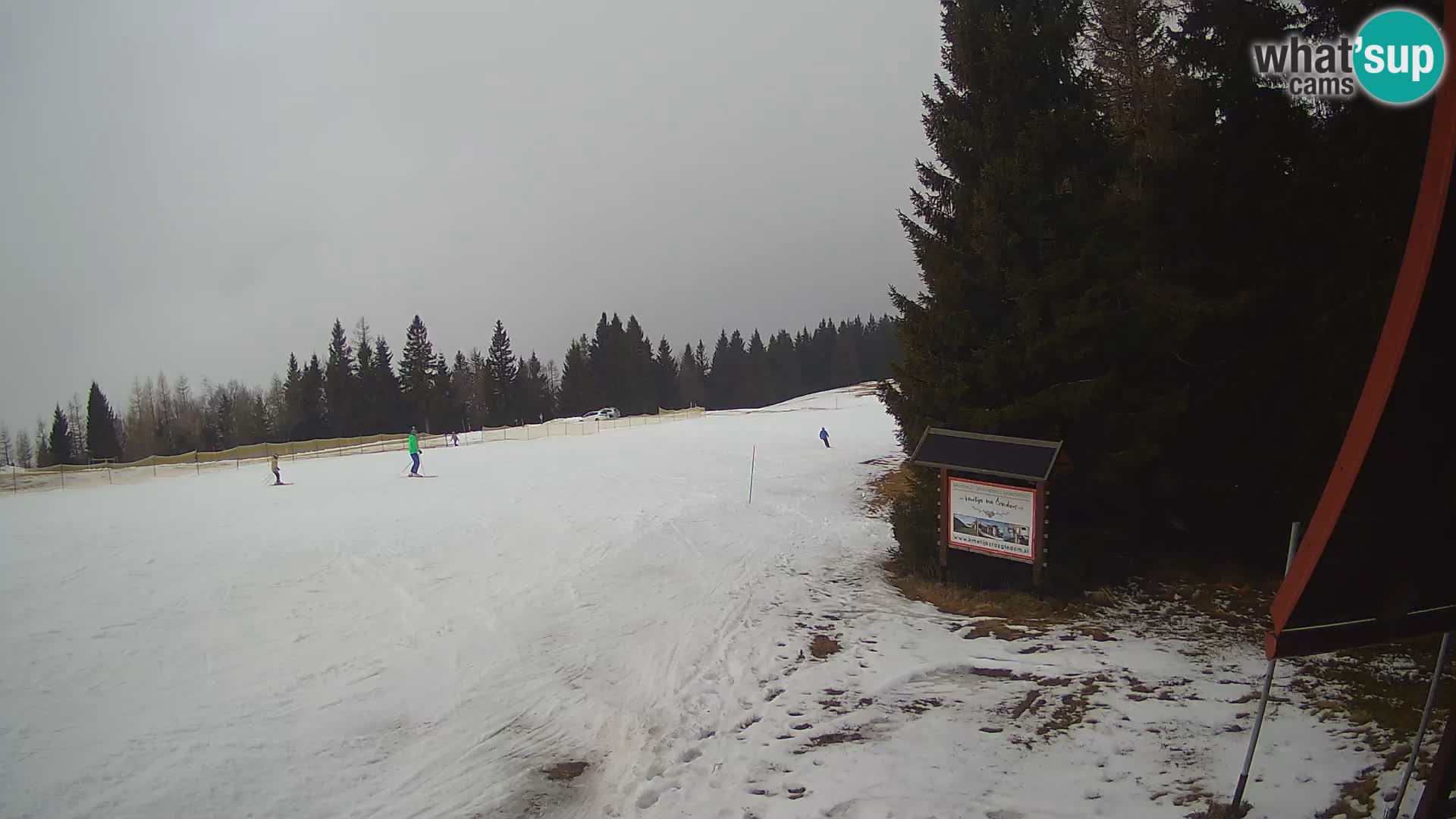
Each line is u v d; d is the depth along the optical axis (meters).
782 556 16.69
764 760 7.33
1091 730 7.44
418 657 10.66
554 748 7.97
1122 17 17.69
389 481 29.34
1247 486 12.49
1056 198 12.80
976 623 11.42
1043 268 12.95
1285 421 12.00
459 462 35.81
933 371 13.75
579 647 11.05
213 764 7.53
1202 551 13.64
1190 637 10.23
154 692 9.33
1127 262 12.47
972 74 14.72
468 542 17.61
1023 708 8.17
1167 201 13.27
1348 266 10.76
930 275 15.40
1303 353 11.49
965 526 12.91
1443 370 3.58
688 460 33.19
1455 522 4.02
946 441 13.13
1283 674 8.55
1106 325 11.83
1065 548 12.34
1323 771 6.13
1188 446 12.74
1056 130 12.65
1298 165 11.48
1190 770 6.42
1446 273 3.44
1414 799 5.41
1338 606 4.11
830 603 12.99
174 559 15.99
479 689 9.57
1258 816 5.51
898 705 8.48
